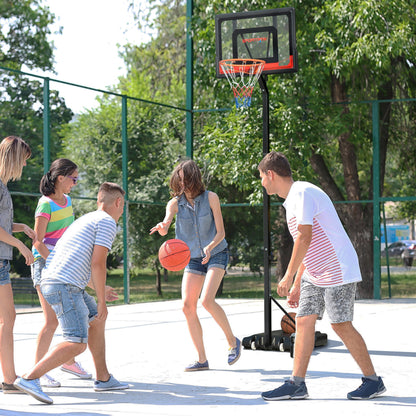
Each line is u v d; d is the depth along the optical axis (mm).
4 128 13055
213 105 16422
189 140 15008
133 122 14797
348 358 6371
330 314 4605
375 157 13656
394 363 6059
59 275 4598
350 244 4621
